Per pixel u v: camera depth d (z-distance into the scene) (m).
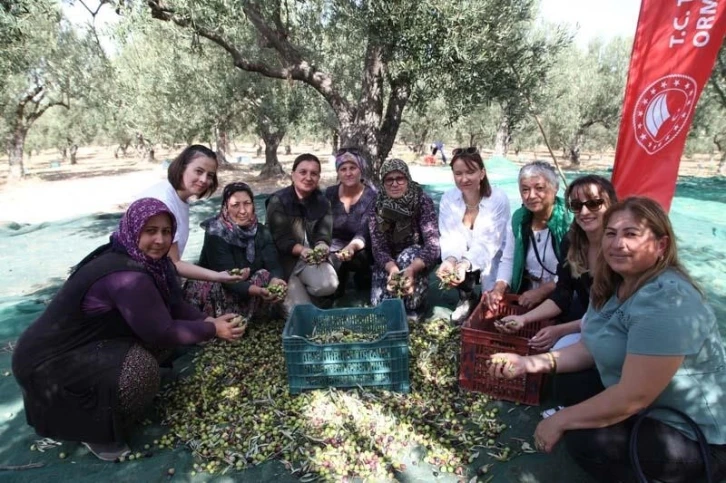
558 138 27.64
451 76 7.07
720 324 3.89
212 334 2.71
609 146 30.45
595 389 2.52
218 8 6.43
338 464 2.49
